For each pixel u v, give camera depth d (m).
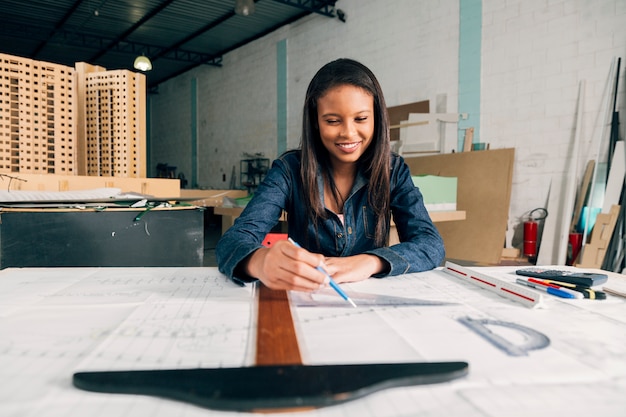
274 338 0.44
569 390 0.33
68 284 0.69
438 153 3.85
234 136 6.72
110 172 1.81
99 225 1.33
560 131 3.12
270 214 0.93
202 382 0.32
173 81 8.11
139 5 5.20
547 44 3.17
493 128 3.52
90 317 0.51
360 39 4.60
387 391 0.32
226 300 0.60
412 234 0.95
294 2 4.74
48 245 1.28
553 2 3.12
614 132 2.82
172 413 0.29
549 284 0.70
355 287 0.69
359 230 1.02
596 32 2.92
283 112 5.76
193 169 7.77
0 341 0.43
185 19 5.59
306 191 0.98
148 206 1.40
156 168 8.68
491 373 0.36
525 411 0.30
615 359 0.39
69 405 0.30
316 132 0.97
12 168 1.57
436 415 0.29
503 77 3.43
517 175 3.37
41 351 0.40
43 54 7.12
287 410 0.29
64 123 1.68
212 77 7.12
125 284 0.69
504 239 3.27
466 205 3.49
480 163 3.46
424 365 0.36
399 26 4.19
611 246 2.67
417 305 0.58
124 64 7.68
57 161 1.67
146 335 0.45
